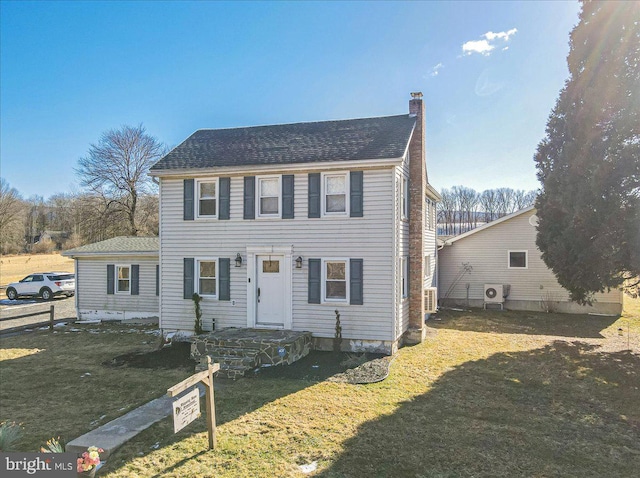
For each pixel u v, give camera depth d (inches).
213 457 240.4
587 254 462.0
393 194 473.1
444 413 305.0
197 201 544.1
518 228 814.5
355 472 222.2
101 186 1459.2
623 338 561.6
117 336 603.5
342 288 495.2
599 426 284.5
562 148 500.7
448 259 859.4
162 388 371.2
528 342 537.3
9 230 2224.4
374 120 590.6
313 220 500.4
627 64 430.9
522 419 295.3
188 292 545.6
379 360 443.5
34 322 727.7
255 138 603.2
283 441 259.8
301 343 466.9
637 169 412.8
